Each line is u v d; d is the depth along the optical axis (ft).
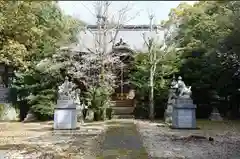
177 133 36.94
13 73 59.16
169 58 59.57
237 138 32.71
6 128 41.32
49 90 52.11
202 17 61.82
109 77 57.77
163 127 43.19
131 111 65.46
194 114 41.14
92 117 53.47
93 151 25.63
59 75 53.98
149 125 45.75
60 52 54.85
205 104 61.57
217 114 54.95
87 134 35.78
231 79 56.18
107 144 29.07
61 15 58.39
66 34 57.26
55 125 39.37
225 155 24.04
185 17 66.85
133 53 66.18
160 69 58.90
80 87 59.67
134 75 61.21
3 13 43.98
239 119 55.57
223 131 38.60
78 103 49.06
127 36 74.84
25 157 23.02
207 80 58.65
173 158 22.93
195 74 58.49
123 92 76.89
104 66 57.72
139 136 34.35
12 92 56.49
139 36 74.38
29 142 30.07
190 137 33.22
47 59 53.21
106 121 51.85
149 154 24.35
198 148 27.07
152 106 57.62
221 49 46.65
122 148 26.99
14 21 44.55
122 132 37.68
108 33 61.36
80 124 46.24
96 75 55.88
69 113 39.70
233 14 43.21
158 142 30.22
